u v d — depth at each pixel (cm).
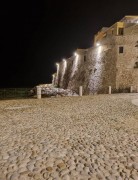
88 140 643
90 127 805
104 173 433
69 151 548
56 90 3581
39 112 1140
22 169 442
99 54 3656
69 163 475
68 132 732
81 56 4344
